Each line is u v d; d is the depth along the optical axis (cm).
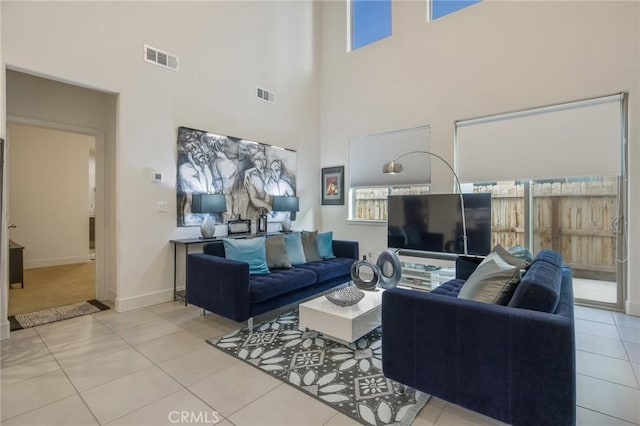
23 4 275
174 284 381
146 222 362
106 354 243
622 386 204
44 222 576
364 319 248
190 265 327
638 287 329
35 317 321
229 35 450
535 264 203
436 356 165
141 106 356
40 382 205
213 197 404
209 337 275
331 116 589
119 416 173
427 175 476
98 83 322
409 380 174
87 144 627
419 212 440
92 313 335
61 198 594
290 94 544
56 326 299
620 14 337
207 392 195
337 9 583
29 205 559
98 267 385
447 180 455
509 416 145
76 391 196
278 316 328
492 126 421
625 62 334
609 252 363
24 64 275
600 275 369
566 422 133
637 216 329
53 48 292
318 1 601
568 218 388
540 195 406
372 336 276
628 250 334
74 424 166
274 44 518
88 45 315
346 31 570
